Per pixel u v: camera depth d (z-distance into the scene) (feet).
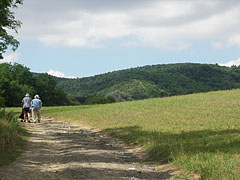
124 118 80.28
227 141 36.40
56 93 364.17
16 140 41.52
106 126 68.59
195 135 44.34
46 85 341.62
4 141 37.68
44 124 76.95
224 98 108.06
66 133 59.41
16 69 311.68
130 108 104.63
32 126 68.95
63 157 33.24
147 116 79.51
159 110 90.43
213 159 26.35
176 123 61.11
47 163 29.78
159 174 26.45
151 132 51.93
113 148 43.09
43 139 48.49
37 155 34.01
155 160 33.45
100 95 606.14
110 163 30.91
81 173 25.35
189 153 31.40
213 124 55.06
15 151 34.94
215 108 82.64
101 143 47.42
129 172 26.76
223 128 49.37
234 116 64.49
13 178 23.34
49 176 24.29
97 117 89.35
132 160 34.22
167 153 33.76
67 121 92.02
